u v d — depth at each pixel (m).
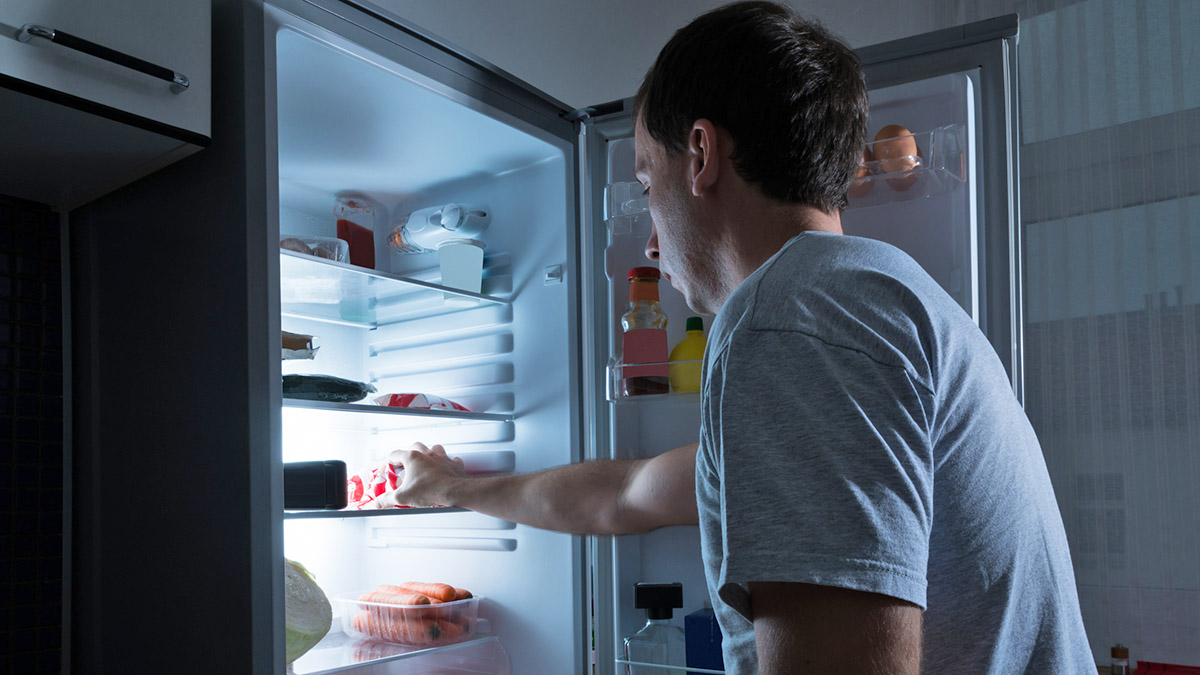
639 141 0.91
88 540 1.35
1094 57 2.41
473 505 1.49
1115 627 2.28
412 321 1.91
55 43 0.97
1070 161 2.42
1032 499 0.69
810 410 0.57
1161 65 2.35
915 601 0.53
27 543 1.33
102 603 1.31
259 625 1.10
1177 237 2.30
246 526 1.11
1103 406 2.34
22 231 1.37
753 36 0.78
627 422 1.61
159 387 1.24
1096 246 2.38
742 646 0.69
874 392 0.57
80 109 1.02
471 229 1.76
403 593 1.63
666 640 1.48
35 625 1.33
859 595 0.52
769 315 0.62
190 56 1.13
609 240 1.60
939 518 0.63
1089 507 2.33
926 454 0.58
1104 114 2.39
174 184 1.24
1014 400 0.73
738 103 0.77
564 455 1.67
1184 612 2.22
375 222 1.93
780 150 0.76
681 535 1.59
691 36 0.81
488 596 1.75
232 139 1.17
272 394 1.15
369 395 1.87
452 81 1.44
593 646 1.58
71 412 1.40
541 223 1.73
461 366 1.83
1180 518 2.24
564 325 1.69
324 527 1.82
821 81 0.78
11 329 1.35
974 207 1.32
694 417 1.57
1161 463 2.27
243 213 1.15
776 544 0.54
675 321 1.62
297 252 1.41
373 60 1.31
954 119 1.38
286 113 1.48
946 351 0.64
